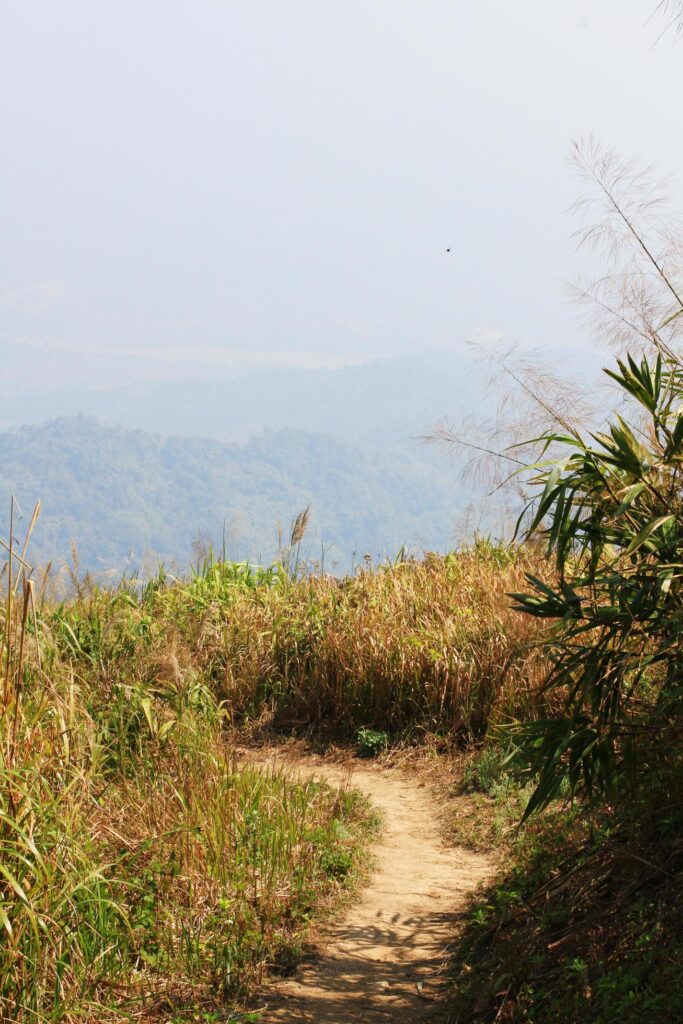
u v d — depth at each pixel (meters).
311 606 13.52
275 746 12.05
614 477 5.21
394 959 5.84
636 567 5.27
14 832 4.95
